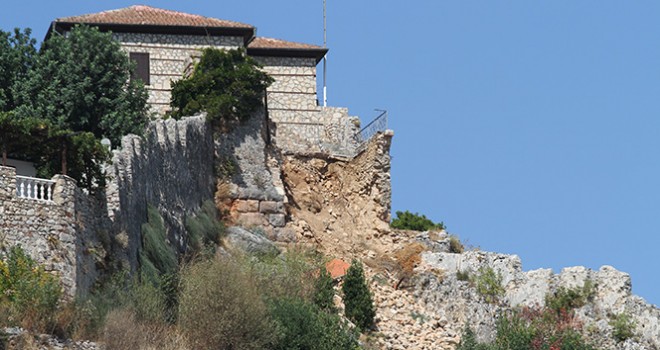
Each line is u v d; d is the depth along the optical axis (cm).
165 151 19588
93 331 15738
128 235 17438
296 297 18950
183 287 17625
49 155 16950
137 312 16588
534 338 19950
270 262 19900
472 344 19788
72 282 15962
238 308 17188
